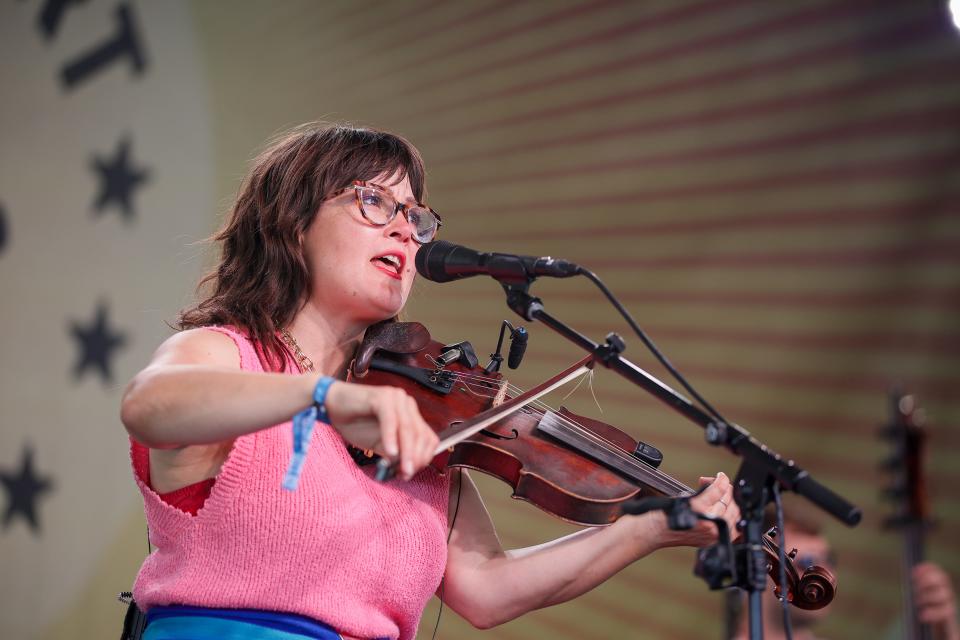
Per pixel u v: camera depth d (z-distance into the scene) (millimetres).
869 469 9039
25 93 12164
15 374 11977
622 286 9609
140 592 4262
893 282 9008
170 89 11680
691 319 9406
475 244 10281
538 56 10070
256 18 11461
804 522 7559
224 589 4094
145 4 11844
